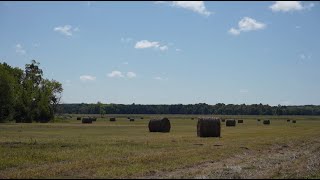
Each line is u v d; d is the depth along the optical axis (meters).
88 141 32.91
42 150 26.00
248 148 29.75
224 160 23.31
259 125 86.81
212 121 43.88
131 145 30.11
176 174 18.02
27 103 107.88
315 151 30.33
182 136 43.62
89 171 18.03
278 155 27.05
